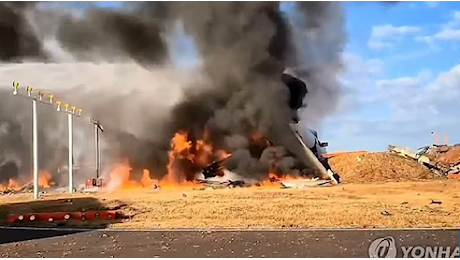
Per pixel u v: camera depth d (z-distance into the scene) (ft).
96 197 103.14
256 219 72.13
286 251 46.96
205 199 94.38
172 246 51.21
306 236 57.52
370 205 83.10
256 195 99.86
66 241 56.13
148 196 103.24
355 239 54.49
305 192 104.27
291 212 76.95
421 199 89.56
